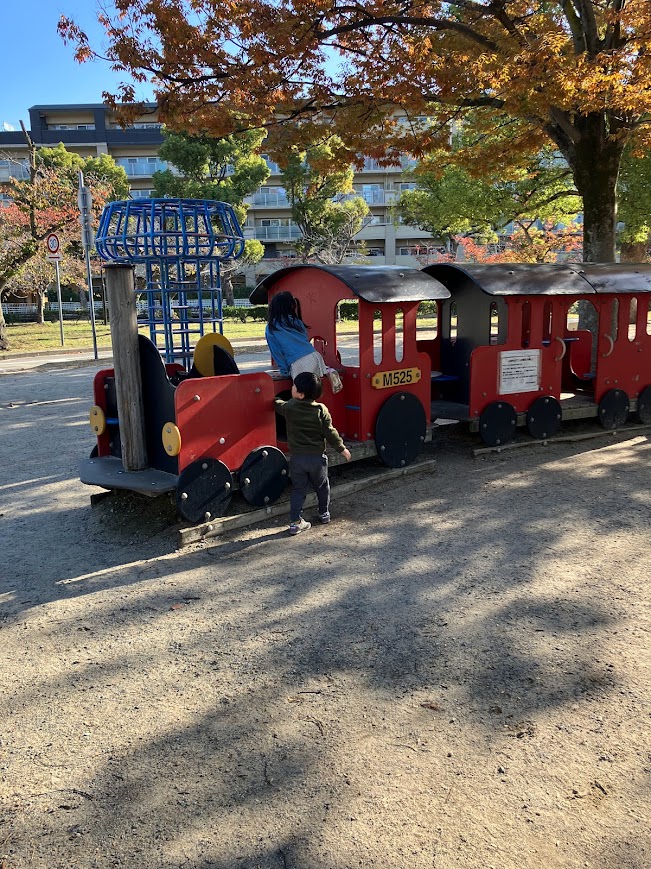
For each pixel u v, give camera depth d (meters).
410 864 2.15
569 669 3.23
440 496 5.86
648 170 15.02
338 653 3.43
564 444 7.59
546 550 4.66
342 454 5.21
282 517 5.44
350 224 40.62
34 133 52.81
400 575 4.34
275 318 5.57
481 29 9.42
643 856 2.16
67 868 2.17
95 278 49.31
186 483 4.84
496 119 12.95
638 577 4.21
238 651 3.49
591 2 9.62
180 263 7.67
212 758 2.68
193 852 2.22
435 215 21.73
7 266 21.34
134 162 53.94
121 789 2.53
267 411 5.29
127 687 3.19
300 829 2.30
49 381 14.07
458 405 7.66
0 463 7.45
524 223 27.80
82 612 3.96
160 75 8.95
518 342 7.11
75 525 5.46
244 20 8.34
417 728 2.82
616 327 7.91
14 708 3.05
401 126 10.48
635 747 2.68
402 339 6.18
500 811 2.36
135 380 5.08
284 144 10.24
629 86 7.96
